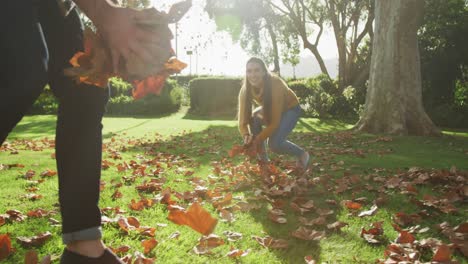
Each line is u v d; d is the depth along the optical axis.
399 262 2.02
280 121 4.63
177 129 12.52
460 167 5.56
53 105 21.55
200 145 8.13
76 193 1.23
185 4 0.82
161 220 2.78
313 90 22.11
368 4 25.77
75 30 1.22
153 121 16.75
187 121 16.84
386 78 11.80
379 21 12.07
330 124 16.42
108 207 2.96
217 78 22.61
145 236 2.45
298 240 2.45
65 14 1.14
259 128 4.70
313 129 13.86
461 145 8.84
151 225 2.65
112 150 6.94
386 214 3.04
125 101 22.25
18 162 5.61
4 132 0.84
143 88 0.86
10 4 0.83
